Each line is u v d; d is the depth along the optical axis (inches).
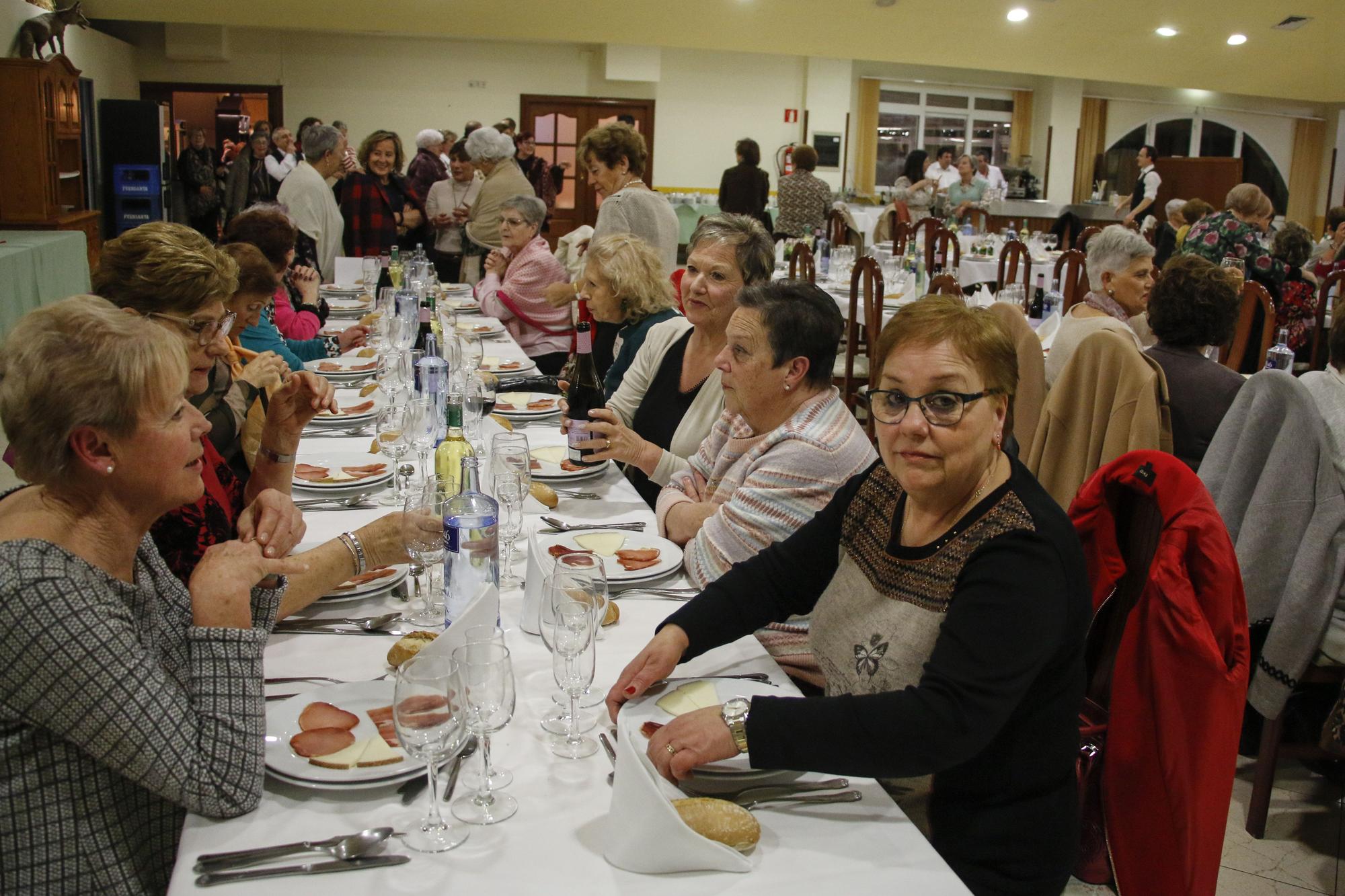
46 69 307.1
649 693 52.1
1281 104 588.4
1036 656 44.5
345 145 273.1
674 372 99.5
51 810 40.8
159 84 464.8
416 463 88.4
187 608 49.4
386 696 49.9
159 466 42.7
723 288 91.5
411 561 63.9
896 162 548.7
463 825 41.5
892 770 43.8
